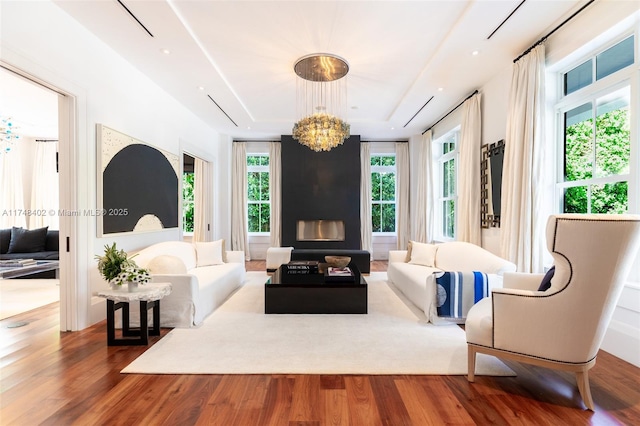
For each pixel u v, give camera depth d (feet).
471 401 6.02
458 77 13.76
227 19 9.68
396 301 12.83
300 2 8.91
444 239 20.92
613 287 5.49
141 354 7.95
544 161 10.46
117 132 11.46
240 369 7.14
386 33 10.48
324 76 13.11
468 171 15.23
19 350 8.22
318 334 9.24
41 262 16.61
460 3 9.00
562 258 5.78
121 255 8.85
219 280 12.46
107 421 5.37
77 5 8.87
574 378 6.89
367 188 25.84
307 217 24.41
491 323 6.55
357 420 5.43
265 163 26.61
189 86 14.56
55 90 9.20
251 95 16.12
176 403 5.89
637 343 7.45
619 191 8.59
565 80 10.54
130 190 12.29
